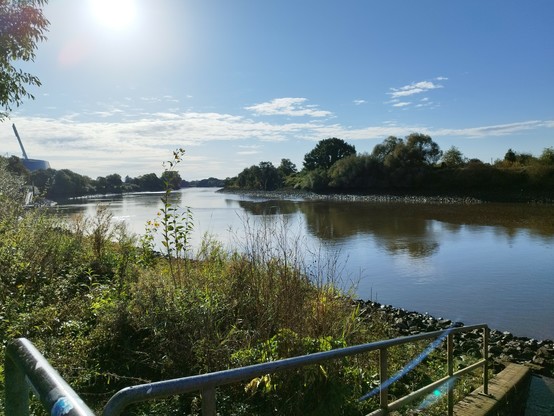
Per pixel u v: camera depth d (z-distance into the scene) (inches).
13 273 248.4
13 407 50.1
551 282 604.1
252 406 160.9
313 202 2709.2
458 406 201.3
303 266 244.7
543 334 418.0
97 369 178.4
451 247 904.3
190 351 181.9
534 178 2527.1
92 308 227.0
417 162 3100.4
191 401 159.8
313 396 167.2
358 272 682.2
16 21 307.7
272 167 5196.9
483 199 2463.1
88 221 414.6
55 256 306.0
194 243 661.3
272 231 280.5
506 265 721.6
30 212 378.6
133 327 202.4
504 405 218.7
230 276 245.0
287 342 175.0
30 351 47.0
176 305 205.2
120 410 53.6
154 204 2610.7
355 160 3442.4
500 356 324.5
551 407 243.9
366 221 1451.8
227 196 4183.1
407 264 738.2
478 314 478.6
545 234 1083.9
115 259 339.9
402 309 484.4
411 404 193.3
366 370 203.6
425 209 1930.4
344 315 227.5
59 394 37.3
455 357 283.4
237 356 176.2
